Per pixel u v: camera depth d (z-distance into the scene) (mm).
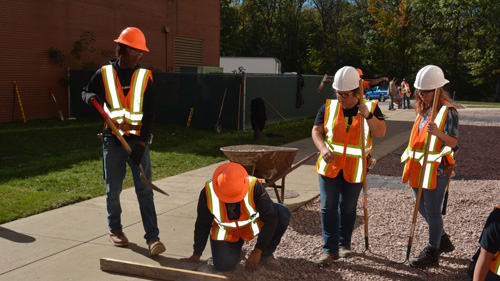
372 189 7051
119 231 4539
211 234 3846
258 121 12430
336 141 4047
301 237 4859
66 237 4727
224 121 15211
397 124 18000
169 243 4598
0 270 3881
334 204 4086
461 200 6293
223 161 9453
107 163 4320
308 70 58375
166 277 3715
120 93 4199
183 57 22453
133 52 4141
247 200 3617
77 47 17000
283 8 61375
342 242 4336
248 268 3711
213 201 3680
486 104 35844
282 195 5863
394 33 46062
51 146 10617
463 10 47656
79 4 17078
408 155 4160
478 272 2469
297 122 18500
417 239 4832
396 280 3838
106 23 18156
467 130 15906
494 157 10375
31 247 4430
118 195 4449
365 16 58562
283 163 5406
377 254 4387
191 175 8062
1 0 14664
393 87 26516
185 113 15656
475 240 4797
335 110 4070
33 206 5789
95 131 13359
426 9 48344
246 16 63688
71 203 6062
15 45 15219
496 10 45094
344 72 3895
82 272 3861
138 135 4234
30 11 15555
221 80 15047
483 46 48062
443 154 3916
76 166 8445
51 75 16531
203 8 23469
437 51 51625
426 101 3922
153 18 20344
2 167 8188
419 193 3910
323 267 4047
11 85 15258
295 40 61875
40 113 16328
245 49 62938
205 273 3732
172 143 11648
